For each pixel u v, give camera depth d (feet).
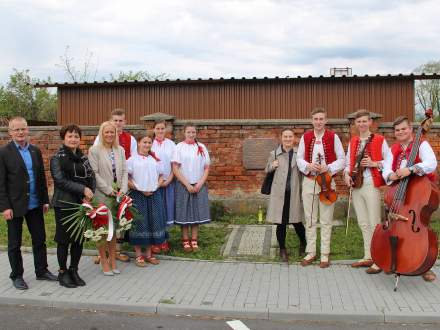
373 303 18.76
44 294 19.86
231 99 44.06
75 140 20.95
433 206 19.51
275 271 22.97
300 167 23.65
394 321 17.52
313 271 22.91
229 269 23.35
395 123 21.38
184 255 25.85
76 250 21.24
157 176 24.57
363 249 26.13
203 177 26.55
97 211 21.01
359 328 17.12
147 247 24.52
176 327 17.20
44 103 127.44
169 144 27.14
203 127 35.06
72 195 20.84
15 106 123.13
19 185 20.36
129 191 24.09
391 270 19.34
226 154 35.01
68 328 17.11
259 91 43.75
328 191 23.27
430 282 21.20
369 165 22.49
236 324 17.48
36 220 21.53
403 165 20.98
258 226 31.89
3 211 20.12
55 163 20.65
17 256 20.75
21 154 20.67
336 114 43.11
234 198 34.96
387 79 42.70
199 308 18.29
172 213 26.63
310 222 23.90
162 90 44.98
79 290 20.38
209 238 28.99
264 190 24.75
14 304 19.42
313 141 23.68
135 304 18.67
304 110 43.34
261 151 34.58
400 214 19.75
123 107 45.50
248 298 19.36
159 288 20.62
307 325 17.39
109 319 17.93
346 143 33.78
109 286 20.92
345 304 18.67
